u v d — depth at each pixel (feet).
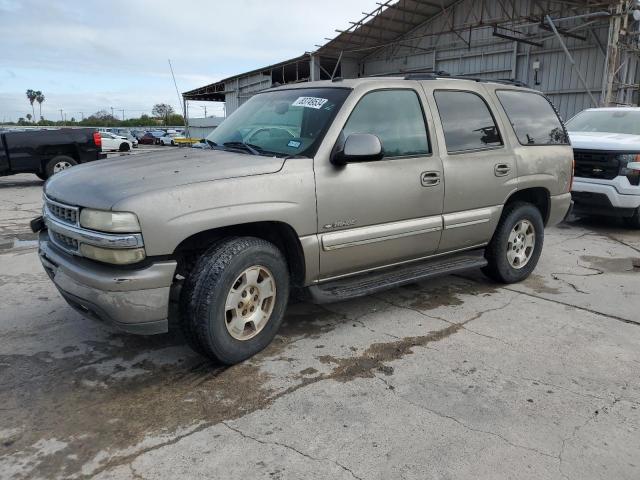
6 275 18.15
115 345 12.59
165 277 10.12
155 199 9.91
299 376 11.16
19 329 13.48
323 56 86.33
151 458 8.48
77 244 10.47
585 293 16.76
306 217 11.74
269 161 11.58
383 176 12.98
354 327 13.80
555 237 25.21
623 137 27.30
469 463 8.41
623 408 10.05
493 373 11.37
